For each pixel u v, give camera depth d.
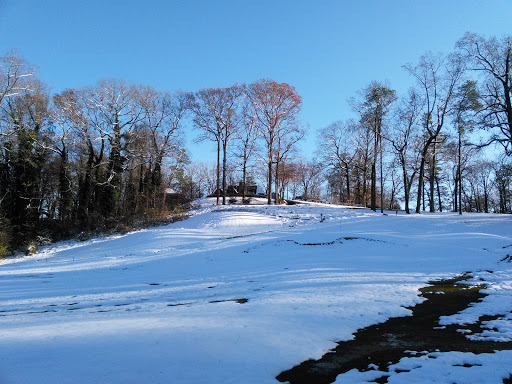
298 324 6.80
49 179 40.47
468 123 30.81
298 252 18.44
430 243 19.44
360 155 54.94
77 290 12.57
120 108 40.09
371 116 38.34
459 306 8.67
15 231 31.36
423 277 12.38
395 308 8.36
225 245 22.03
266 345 5.57
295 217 34.41
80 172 39.56
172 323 6.68
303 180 72.50
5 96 32.59
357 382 4.55
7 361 4.68
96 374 4.33
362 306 8.38
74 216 38.25
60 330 6.28
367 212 36.88
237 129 45.34
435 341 6.20
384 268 14.11
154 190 43.16
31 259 26.27
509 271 13.13
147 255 21.67
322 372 4.88
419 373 4.80
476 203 61.62
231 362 4.86
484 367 4.93
